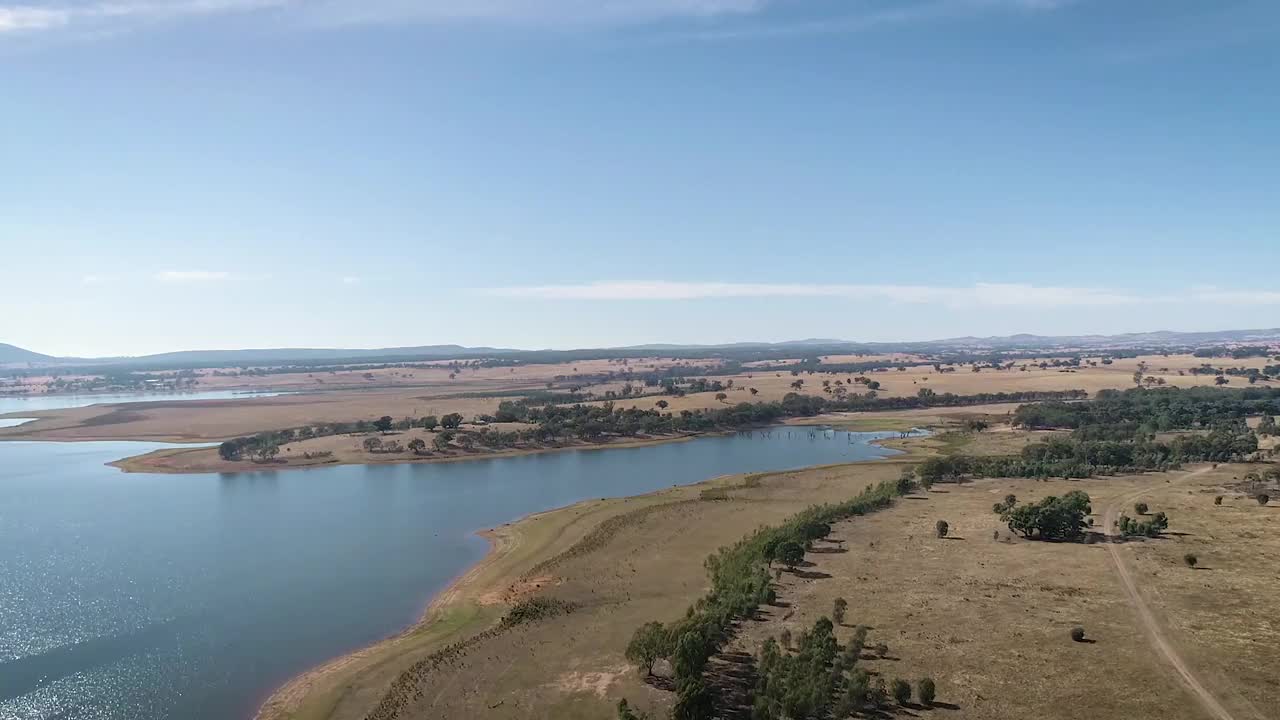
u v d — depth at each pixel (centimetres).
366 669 6819
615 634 7294
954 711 5591
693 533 11038
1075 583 8294
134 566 10144
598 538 10794
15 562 10325
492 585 9112
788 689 5650
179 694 6544
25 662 7188
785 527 10306
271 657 7275
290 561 10375
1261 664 6169
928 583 8444
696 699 5316
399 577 9669
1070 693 5809
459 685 6341
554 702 6000
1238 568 8631
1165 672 6084
